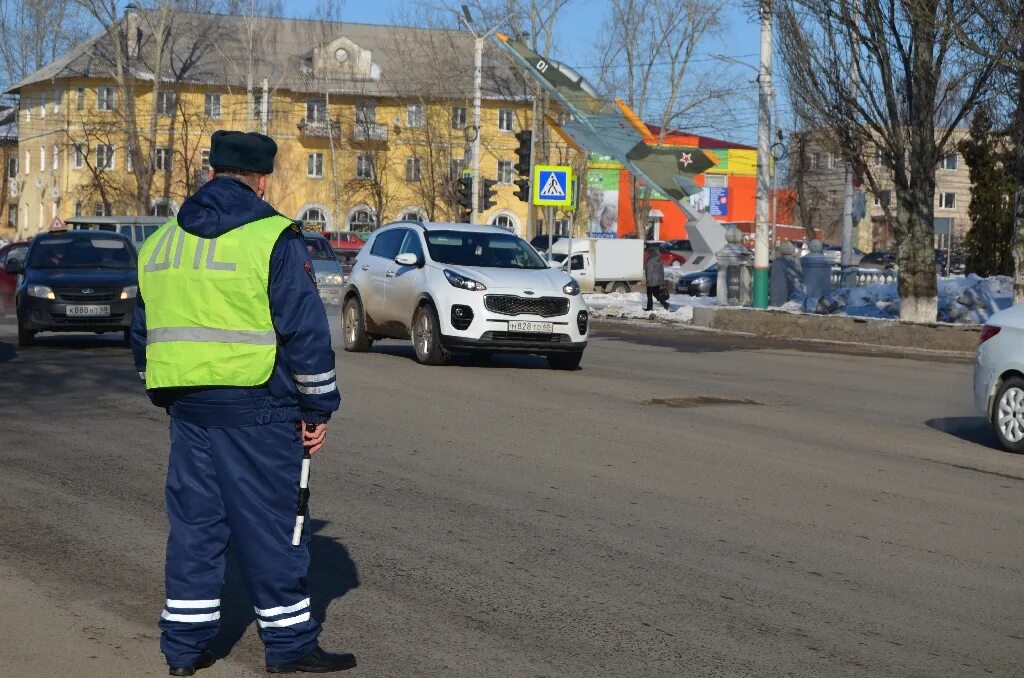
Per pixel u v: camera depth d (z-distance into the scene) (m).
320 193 82.38
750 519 8.11
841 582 6.62
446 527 7.66
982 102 26.20
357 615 5.84
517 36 56.50
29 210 87.56
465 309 16.50
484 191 41.69
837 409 14.12
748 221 84.44
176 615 4.86
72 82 79.81
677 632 5.67
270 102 78.44
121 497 8.38
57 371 15.91
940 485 9.61
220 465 4.73
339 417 12.23
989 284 31.47
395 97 78.25
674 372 17.86
